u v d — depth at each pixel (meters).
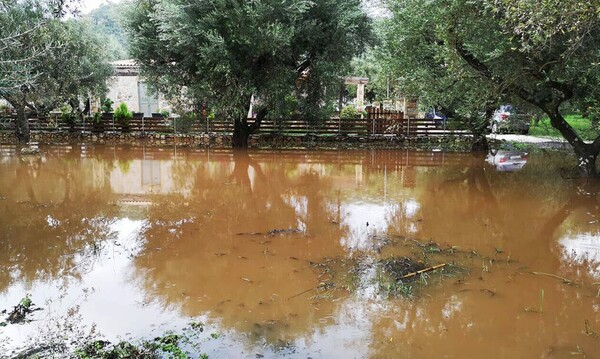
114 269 5.71
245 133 17.62
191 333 4.15
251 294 4.96
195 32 14.24
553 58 9.19
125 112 19.86
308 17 15.53
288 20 14.77
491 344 4.00
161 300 4.82
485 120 15.42
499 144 17.42
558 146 17.05
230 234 7.14
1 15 9.90
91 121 19.97
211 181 11.73
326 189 10.66
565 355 3.83
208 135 18.95
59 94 17.47
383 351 3.88
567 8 6.53
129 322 4.36
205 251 6.34
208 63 14.73
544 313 4.54
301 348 3.91
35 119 19.89
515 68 9.42
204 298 4.87
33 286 5.21
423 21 11.59
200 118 18.69
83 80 18.25
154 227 7.56
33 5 10.84
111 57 22.42
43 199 9.67
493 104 12.04
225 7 14.29
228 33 14.53
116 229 7.46
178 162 14.73
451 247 6.45
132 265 5.84
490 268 5.66
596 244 6.61
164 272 5.59
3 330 4.21
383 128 18.91
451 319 4.41
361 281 5.27
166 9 14.21
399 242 6.67
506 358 3.79
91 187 11.01
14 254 6.27
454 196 9.78
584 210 8.48
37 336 4.10
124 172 13.05
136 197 9.94
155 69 16.95
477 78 10.52
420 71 12.95
